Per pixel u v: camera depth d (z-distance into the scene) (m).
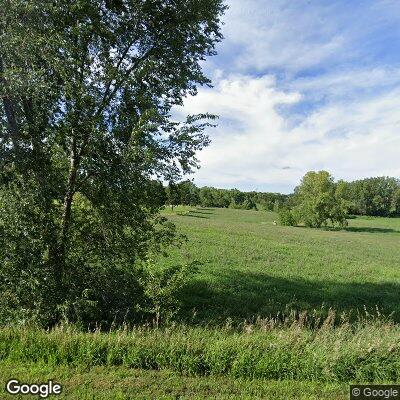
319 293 16.06
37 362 7.04
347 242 45.22
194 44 11.48
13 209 9.20
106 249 10.92
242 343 7.73
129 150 9.50
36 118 9.75
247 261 22.00
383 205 119.88
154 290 10.03
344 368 7.37
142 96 10.24
